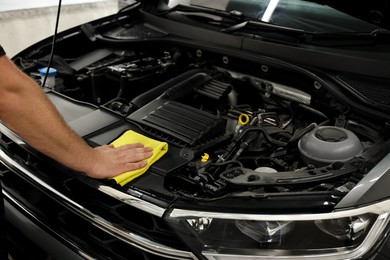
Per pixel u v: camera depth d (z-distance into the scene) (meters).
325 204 1.03
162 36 1.91
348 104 1.42
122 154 1.18
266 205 1.05
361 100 1.39
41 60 1.85
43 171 1.33
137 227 1.14
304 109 1.62
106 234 1.24
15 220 1.45
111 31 2.07
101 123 1.40
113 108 1.51
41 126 1.01
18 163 1.38
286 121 1.59
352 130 1.40
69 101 1.55
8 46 2.98
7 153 1.43
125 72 1.74
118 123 1.40
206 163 1.24
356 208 1.01
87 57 1.93
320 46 1.61
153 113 1.42
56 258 1.31
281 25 1.79
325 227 1.04
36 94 0.99
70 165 1.09
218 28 1.83
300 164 1.35
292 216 1.02
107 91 1.82
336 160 1.24
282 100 1.67
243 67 1.73
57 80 1.74
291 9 1.83
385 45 1.58
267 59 1.61
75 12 3.30
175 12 2.04
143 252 1.15
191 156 1.24
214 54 1.78
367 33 1.62
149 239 1.11
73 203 1.22
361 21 1.67
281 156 1.35
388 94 1.40
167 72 1.85
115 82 1.77
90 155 1.11
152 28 2.02
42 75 1.71
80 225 1.29
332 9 1.73
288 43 1.65
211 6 2.01
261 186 1.11
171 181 1.19
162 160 1.22
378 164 1.13
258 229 1.06
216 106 1.63
